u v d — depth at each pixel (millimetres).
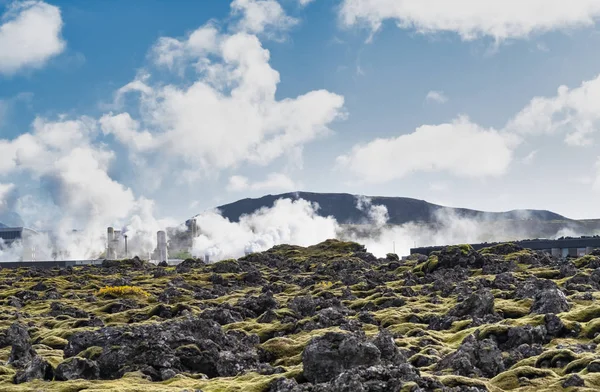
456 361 78875
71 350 81812
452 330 117875
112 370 77062
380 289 178625
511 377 76000
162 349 78250
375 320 131625
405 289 174000
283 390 62781
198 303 172000
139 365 77000
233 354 81812
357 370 57844
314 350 66562
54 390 69312
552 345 99375
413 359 86375
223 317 131375
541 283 145375
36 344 111250
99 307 179500
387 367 59344
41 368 76625
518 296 143875
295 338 110562
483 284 170625
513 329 100438
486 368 81000
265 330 118000
